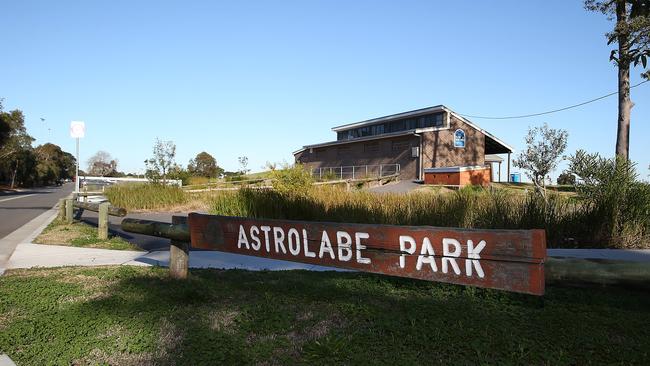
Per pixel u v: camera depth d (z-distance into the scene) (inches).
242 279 259.1
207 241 228.8
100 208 431.8
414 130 1444.4
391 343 159.0
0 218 681.6
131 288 235.0
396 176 1504.7
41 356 155.8
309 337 170.2
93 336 171.9
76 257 347.6
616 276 151.2
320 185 661.3
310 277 266.4
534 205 391.5
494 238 138.6
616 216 367.2
